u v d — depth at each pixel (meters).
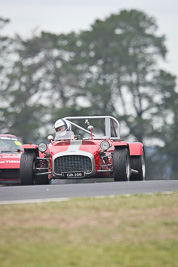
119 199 31.53
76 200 31.31
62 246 22.36
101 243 22.80
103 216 26.84
